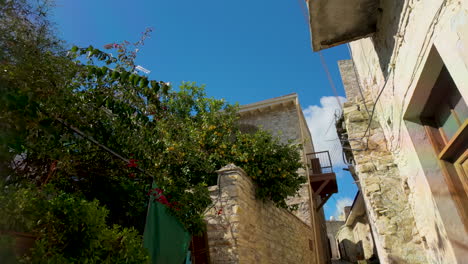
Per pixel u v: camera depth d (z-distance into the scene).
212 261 5.15
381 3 3.79
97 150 3.92
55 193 2.62
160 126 4.96
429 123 3.69
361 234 17.80
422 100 3.48
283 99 13.88
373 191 4.76
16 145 2.32
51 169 3.41
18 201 2.14
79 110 3.58
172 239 4.22
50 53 2.81
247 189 6.39
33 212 2.21
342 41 4.44
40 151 3.05
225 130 7.84
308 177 12.05
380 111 4.95
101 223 2.56
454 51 2.37
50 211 2.30
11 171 2.71
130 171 4.22
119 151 4.12
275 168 7.18
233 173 5.89
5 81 2.24
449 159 3.45
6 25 2.39
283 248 7.86
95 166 4.02
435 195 3.43
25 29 2.53
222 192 5.71
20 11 2.50
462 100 3.00
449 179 3.38
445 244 3.42
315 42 4.41
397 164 4.74
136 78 3.57
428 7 2.69
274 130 13.65
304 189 11.87
